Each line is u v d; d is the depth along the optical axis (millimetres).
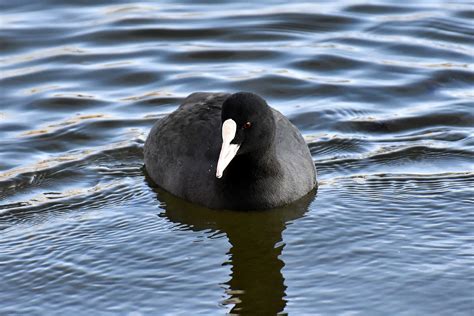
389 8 21844
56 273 11859
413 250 12148
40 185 14797
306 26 21094
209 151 14047
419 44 20062
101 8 22094
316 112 17266
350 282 11375
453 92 18000
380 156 15531
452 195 13836
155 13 21844
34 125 16938
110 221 13430
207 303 11000
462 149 15641
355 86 18297
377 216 13250
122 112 17484
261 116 13055
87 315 10828
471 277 11367
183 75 18938
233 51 19938
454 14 21422
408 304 10828
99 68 19266
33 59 19641
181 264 12031
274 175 13641
